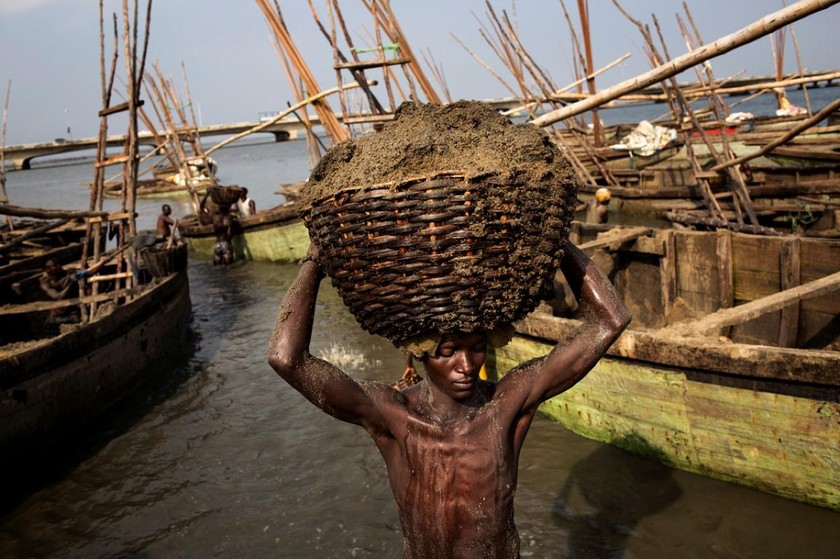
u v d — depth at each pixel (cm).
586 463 523
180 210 2642
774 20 420
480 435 212
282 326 203
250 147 10912
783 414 430
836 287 537
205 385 776
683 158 1689
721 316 521
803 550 409
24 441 580
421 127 193
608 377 518
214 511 507
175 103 2261
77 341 655
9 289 977
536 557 420
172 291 941
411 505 217
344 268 184
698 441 479
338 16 1061
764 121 2003
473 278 175
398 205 170
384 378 729
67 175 7056
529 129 191
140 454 615
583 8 1587
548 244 182
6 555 475
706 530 434
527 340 595
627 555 417
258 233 1528
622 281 800
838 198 1111
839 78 1330
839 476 420
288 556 445
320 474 543
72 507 534
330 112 1108
